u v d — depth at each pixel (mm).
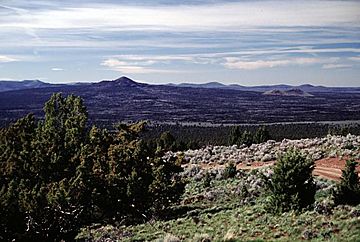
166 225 27766
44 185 24312
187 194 37594
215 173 43375
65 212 23234
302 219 21922
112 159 29812
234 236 21141
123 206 29594
